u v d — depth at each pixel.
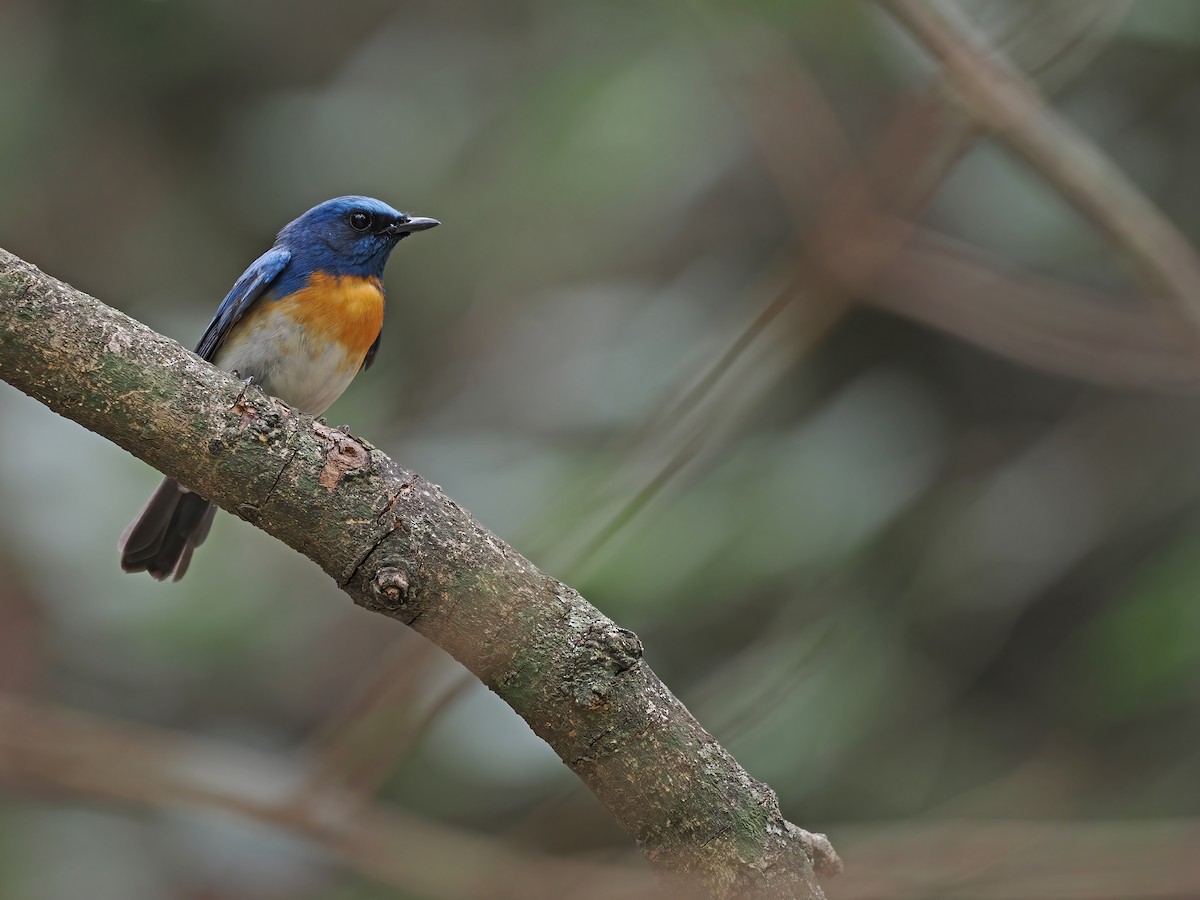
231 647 10.66
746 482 10.82
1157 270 8.66
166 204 13.19
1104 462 11.52
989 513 11.23
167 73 13.29
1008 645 11.12
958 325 10.02
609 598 10.04
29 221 12.69
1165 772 9.87
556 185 12.04
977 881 7.17
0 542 10.49
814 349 11.74
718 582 10.20
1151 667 9.59
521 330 12.58
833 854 4.61
